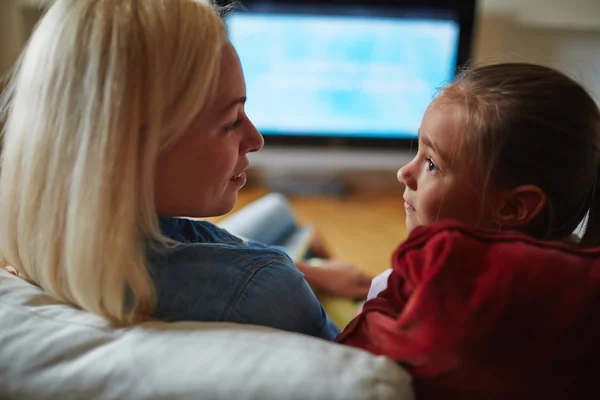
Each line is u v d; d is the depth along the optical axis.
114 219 0.42
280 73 2.07
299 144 2.18
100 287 0.43
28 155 0.46
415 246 0.41
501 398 0.37
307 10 1.97
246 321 0.47
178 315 0.47
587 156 0.50
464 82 0.55
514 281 0.36
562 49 1.98
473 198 0.51
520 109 0.48
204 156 0.47
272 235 1.18
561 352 0.35
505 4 1.95
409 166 0.57
